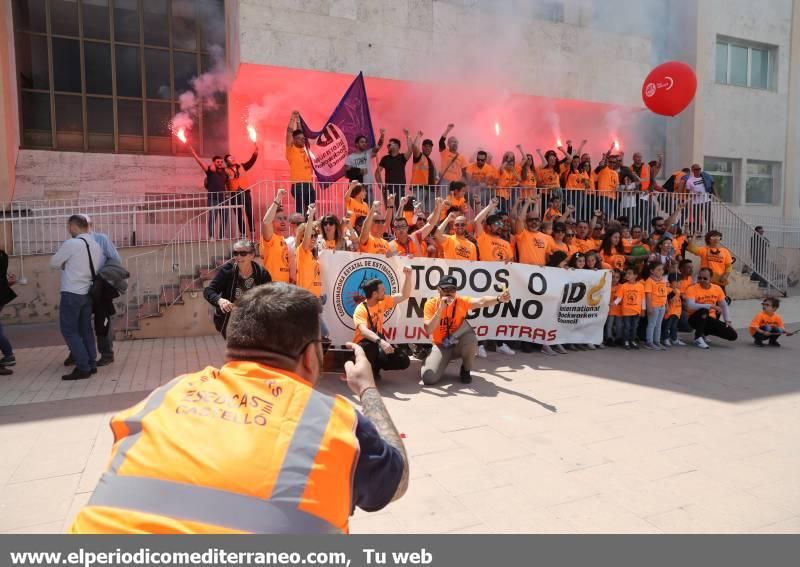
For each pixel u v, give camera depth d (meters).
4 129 11.09
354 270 6.98
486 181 10.84
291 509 1.26
